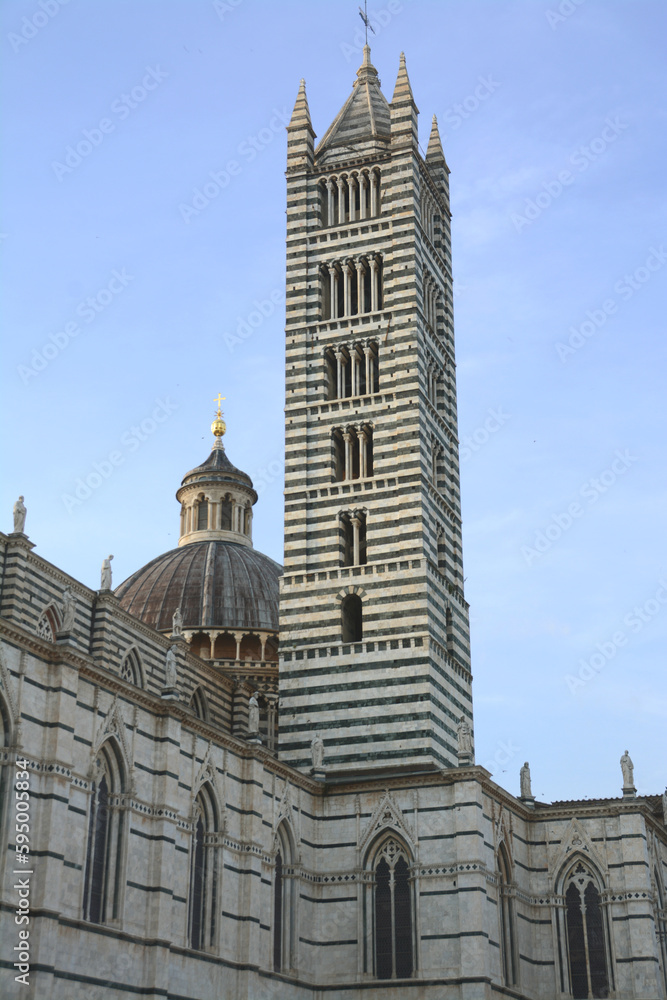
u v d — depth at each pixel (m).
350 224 99.50
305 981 77.00
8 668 57.62
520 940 81.19
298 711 87.94
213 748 71.88
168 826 66.25
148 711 67.31
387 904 79.12
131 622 90.69
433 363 98.56
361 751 85.62
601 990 80.81
